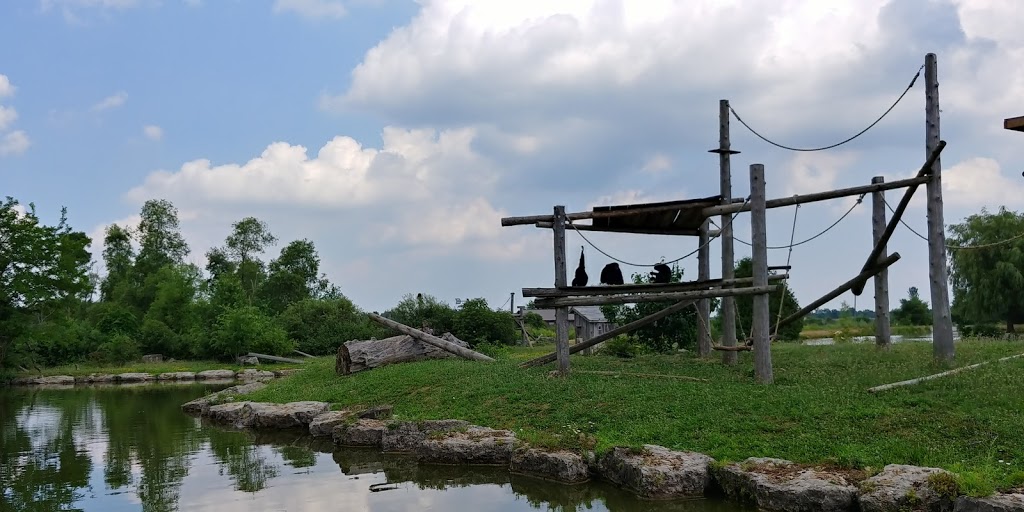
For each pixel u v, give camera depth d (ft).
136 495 46.98
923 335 191.83
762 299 64.85
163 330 197.57
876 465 39.04
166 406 98.89
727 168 83.10
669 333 102.58
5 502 45.60
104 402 105.81
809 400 51.55
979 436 41.47
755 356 64.59
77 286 153.48
